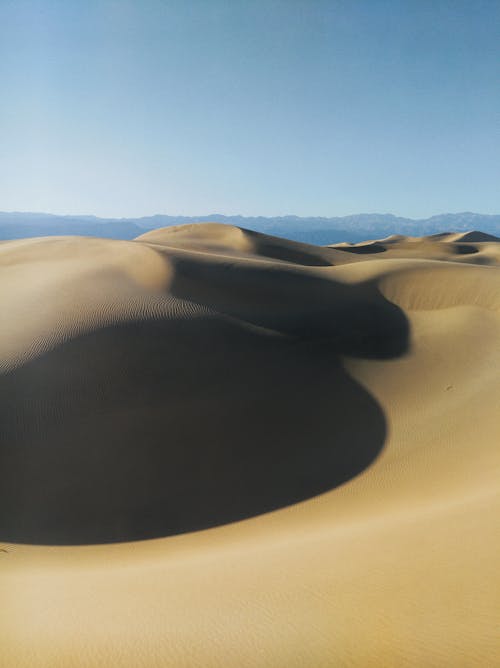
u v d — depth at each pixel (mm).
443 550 7816
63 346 24219
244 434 20578
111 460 18578
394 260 47531
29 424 19625
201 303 32219
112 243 50562
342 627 6062
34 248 50125
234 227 91062
